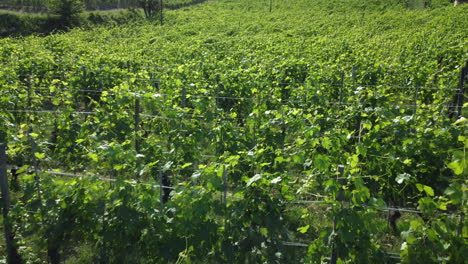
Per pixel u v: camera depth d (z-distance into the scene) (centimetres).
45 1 4700
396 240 536
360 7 4659
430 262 323
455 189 310
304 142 514
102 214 416
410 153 496
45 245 438
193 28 3853
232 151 587
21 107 823
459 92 794
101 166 472
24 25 3828
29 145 560
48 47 2219
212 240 394
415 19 3219
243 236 393
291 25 3716
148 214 408
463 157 297
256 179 359
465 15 2756
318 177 430
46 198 441
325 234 363
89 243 501
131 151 429
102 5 5681
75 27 3975
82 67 1105
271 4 5731
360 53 1513
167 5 6128
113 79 1084
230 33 3569
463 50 1159
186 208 377
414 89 949
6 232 473
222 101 942
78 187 421
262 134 588
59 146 679
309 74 1066
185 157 559
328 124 692
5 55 1612
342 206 348
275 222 391
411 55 1239
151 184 417
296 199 436
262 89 940
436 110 652
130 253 416
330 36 2650
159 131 788
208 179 381
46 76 1216
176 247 399
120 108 699
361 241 354
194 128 598
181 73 1110
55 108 1080
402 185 503
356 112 643
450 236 316
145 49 2198
